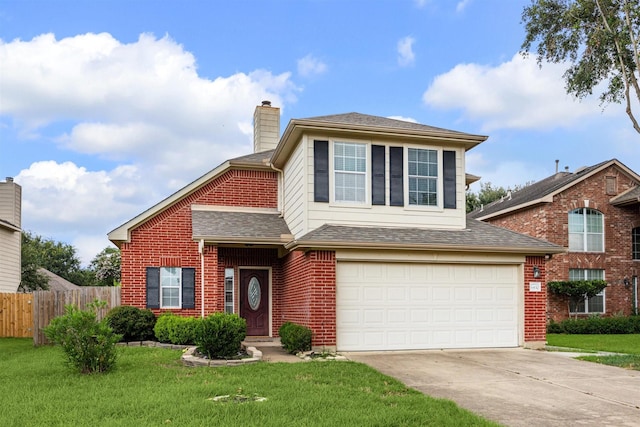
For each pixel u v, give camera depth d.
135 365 11.27
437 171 16.09
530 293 15.27
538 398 8.69
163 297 17.08
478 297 15.05
